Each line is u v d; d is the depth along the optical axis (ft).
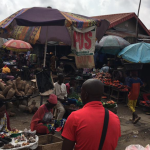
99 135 5.44
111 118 5.78
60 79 17.49
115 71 32.76
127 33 48.01
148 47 27.76
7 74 38.55
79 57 20.16
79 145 5.48
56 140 12.96
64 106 18.13
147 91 30.48
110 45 29.53
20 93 21.42
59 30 21.24
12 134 11.75
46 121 14.03
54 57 40.93
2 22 14.89
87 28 16.30
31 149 11.52
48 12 15.02
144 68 31.60
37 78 16.58
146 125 20.81
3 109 13.26
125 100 29.09
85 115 5.59
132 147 6.54
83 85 6.11
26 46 38.93
